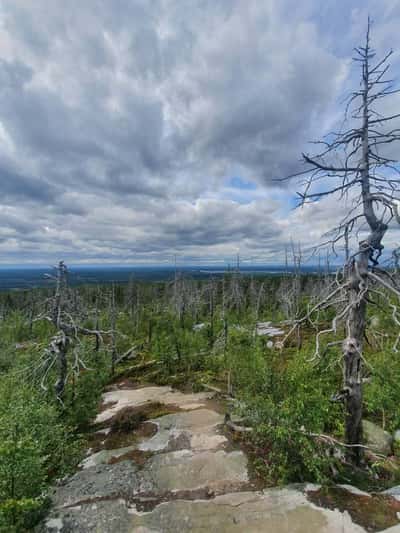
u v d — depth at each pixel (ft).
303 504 22.25
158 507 23.09
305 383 27.91
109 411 48.70
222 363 58.59
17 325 91.50
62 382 39.68
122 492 25.25
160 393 57.72
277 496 23.36
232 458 29.68
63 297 41.34
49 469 28.81
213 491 24.81
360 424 26.58
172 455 31.12
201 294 141.08
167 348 74.02
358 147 25.77
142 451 32.65
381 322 35.73
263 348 44.06
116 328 95.30
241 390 35.65
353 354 25.99
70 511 22.89
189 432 36.55
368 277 25.43
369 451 31.04
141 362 83.15
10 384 36.45
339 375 33.47
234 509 22.27
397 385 33.32
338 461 25.84
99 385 46.26
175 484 26.05
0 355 60.95
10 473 19.86
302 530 19.88
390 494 23.20
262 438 29.89
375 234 24.99
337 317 25.99
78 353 42.93
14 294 153.38
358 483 25.54
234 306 138.51
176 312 122.83
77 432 40.27
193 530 20.57
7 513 19.01
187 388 60.23
